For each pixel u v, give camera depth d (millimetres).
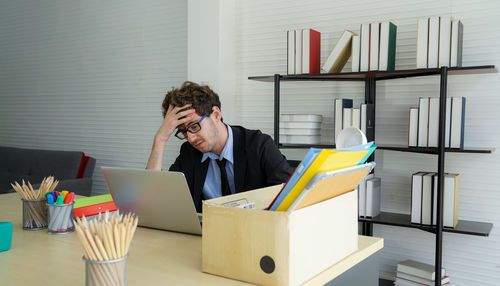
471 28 2611
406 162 2852
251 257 973
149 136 4031
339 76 2719
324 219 1041
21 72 4965
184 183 1296
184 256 1190
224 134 1926
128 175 1413
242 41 3486
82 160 4004
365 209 2709
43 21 4734
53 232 1454
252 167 1901
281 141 3012
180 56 3809
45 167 4027
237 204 1181
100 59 4320
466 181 2652
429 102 2453
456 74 2531
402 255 2883
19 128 5023
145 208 1462
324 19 3115
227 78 3441
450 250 2707
